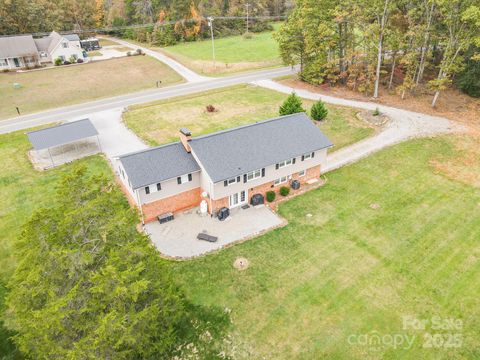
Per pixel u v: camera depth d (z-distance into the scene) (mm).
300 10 57188
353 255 26078
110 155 41031
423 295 22859
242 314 21938
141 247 17656
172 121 50188
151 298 18125
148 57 86938
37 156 41375
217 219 30094
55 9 106750
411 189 33219
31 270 15430
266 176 31375
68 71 77375
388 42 51688
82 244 16656
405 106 50781
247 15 112812
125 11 116500
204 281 24219
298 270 24953
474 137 41594
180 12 105188
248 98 57969
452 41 45562
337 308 22172
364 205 31344
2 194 34469
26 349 16500
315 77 61688
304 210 30984
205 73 72938
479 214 29688
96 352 14766
